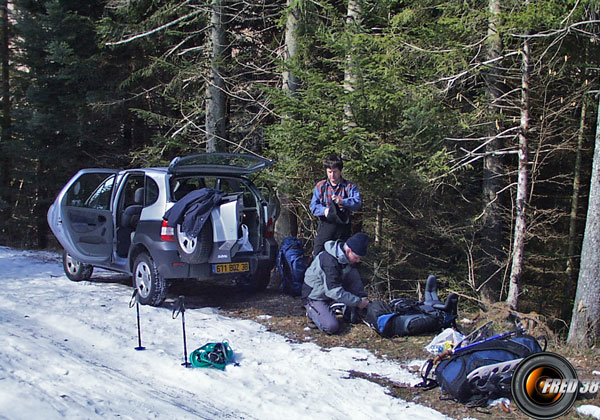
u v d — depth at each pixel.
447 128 8.16
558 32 6.76
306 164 8.48
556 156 10.60
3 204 18.36
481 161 9.94
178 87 12.26
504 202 10.24
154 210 7.21
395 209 9.03
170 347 5.62
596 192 5.95
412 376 5.05
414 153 7.89
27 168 17.31
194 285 8.71
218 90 11.27
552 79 8.53
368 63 7.96
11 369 4.66
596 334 5.96
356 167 7.62
